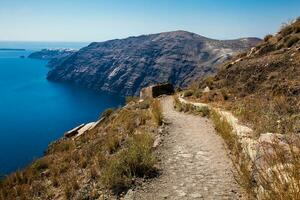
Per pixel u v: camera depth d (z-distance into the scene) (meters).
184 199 6.62
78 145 18.17
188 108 20.72
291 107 12.74
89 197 7.53
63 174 11.45
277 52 22.80
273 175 4.34
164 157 9.84
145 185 7.57
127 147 10.89
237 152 8.94
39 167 14.43
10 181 13.06
